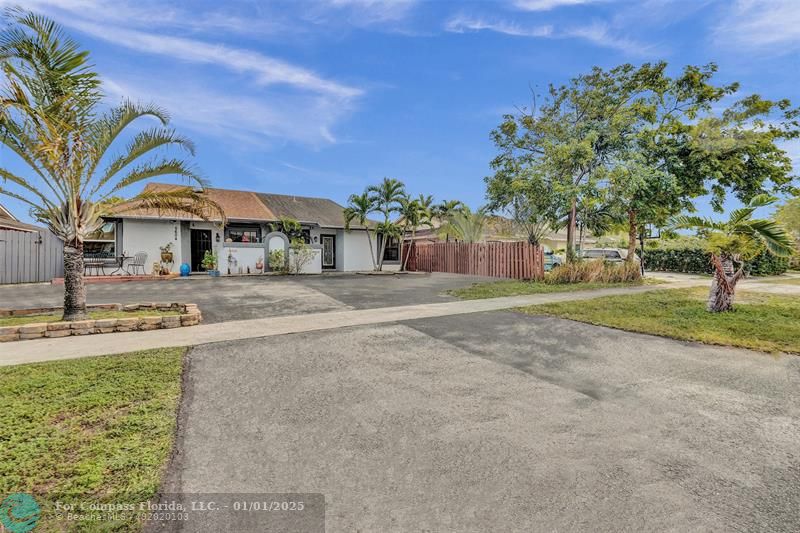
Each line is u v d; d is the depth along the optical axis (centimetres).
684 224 934
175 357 520
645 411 375
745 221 847
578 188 1474
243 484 257
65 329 643
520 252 1773
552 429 337
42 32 678
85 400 379
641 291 1262
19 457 280
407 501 242
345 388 422
